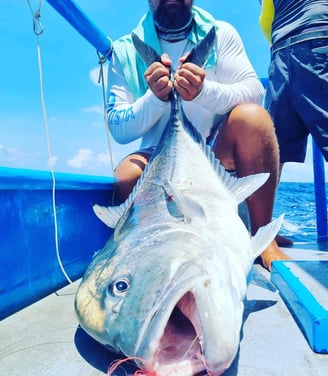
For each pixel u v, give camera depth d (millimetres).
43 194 1802
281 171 3004
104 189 2426
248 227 2533
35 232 1732
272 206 2268
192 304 935
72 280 2045
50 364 1115
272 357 1104
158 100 2193
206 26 2500
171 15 2438
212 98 2135
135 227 1366
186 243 1135
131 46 2541
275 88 2799
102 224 2436
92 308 1080
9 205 1566
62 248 1963
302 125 2828
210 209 1518
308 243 2932
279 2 2783
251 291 1691
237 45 2500
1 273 1497
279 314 1421
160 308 890
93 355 1162
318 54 2525
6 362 1135
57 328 1383
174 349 917
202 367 874
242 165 2209
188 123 1855
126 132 2393
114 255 1223
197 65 2061
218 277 1017
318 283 1474
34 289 1701
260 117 2121
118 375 1031
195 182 1683
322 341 1125
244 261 1379
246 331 1279
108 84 2654
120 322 964
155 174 1726
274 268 1773
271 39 3008
